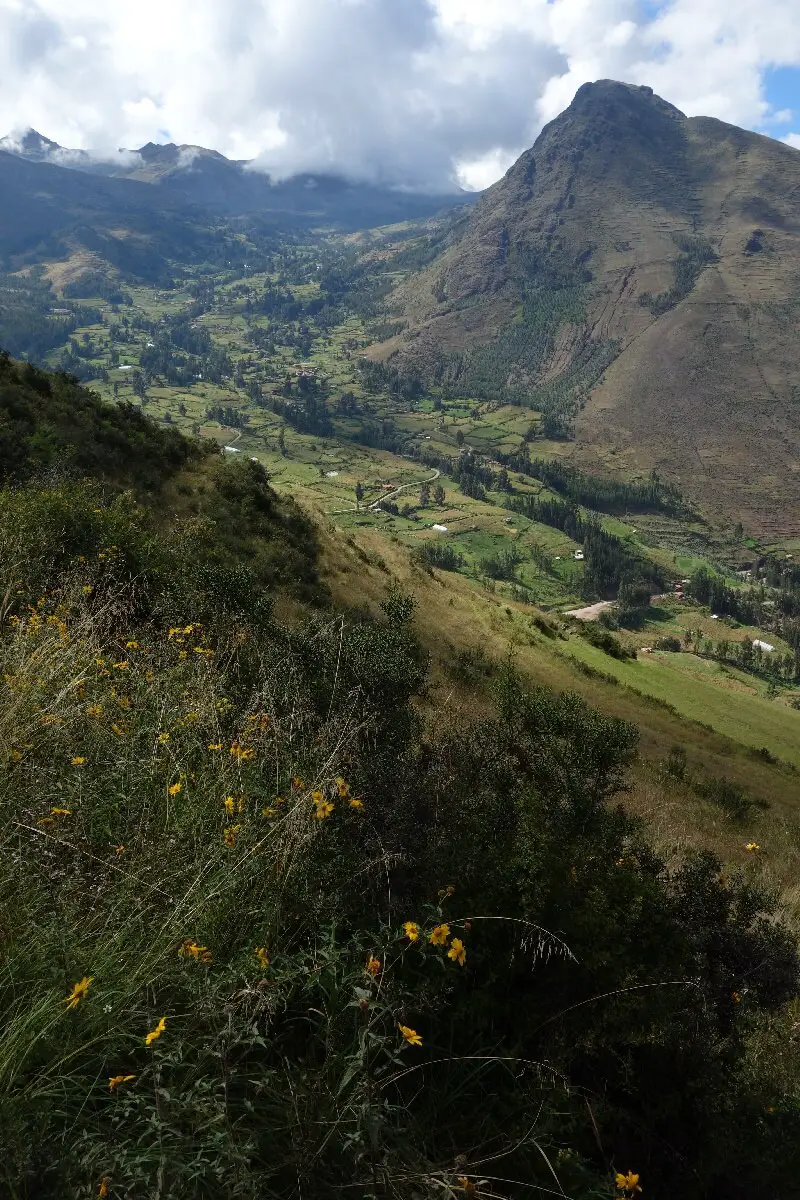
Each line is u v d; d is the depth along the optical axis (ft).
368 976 6.07
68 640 11.89
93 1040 5.18
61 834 7.18
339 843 8.47
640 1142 7.07
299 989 6.81
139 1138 4.59
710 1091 7.45
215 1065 5.53
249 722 10.60
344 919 7.22
